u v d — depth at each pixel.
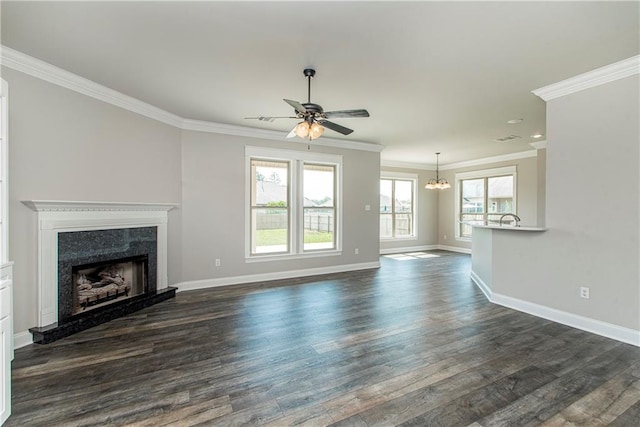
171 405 1.92
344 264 6.07
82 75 3.08
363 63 2.79
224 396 2.02
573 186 3.17
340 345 2.77
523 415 1.83
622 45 2.47
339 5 1.99
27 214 2.79
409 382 2.18
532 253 3.58
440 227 9.53
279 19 2.14
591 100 3.02
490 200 8.06
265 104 3.88
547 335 2.97
